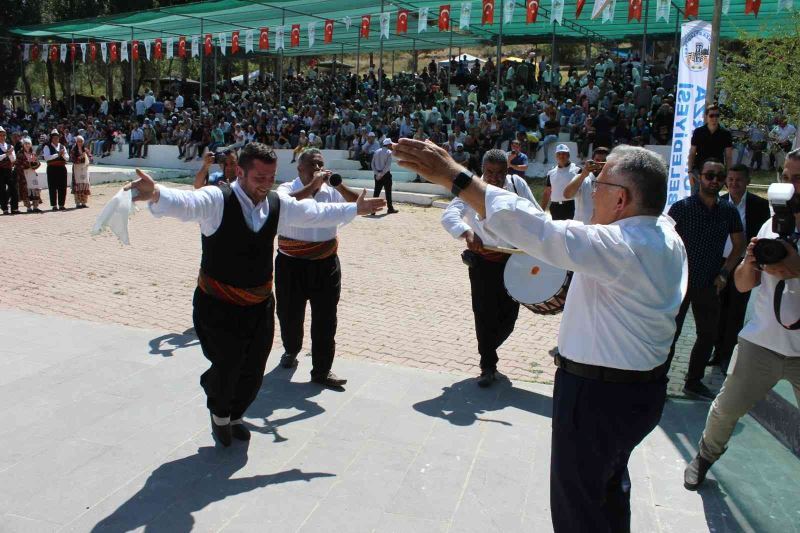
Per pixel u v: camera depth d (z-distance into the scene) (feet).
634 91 67.26
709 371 19.95
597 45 109.70
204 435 14.44
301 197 15.60
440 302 27.22
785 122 50.88
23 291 27.02
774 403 13.15
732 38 70.23
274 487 12.49
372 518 11.62
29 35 98.84
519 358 20.62
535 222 7.77
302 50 113.09
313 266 17.03
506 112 63.98
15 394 16.17
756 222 18.54
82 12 109.29
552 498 8.87
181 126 82.53
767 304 11.44
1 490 12.05
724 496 12.63
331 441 14.44
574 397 8.50
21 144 48.34
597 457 8.46
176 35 86.38
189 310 24.95
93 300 26.00
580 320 8.51
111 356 18.98
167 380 17.33
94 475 12.67
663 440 15.06
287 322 18.11
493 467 13.51
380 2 63.52
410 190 60.44
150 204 11.49
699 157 24.23
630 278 7.97
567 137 61.82
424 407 16.40
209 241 12.57
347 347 21.27
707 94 24.76
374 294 28.35
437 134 63.98
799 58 47.83
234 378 13.33
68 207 52.13
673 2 60.90
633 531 11.54
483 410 16.34
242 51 116.47
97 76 139.74
